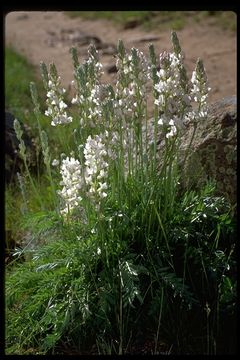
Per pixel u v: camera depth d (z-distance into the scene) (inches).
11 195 233.3
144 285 164.9
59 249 168.2
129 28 511.5
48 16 592.4
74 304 158.6
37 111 171.6
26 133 269.7
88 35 492.1
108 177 173.2
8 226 215.2
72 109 267.4
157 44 456.4
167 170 180.2
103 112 157.3
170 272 167.5
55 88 168.7
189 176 182.2
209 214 170.9
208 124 185.6
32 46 488.1
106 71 382.9
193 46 450.6
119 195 167.3
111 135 159.8
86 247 165.2
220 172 180.7
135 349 157.2
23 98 339.6
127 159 188.5
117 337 159.8
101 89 162.2
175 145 175.5
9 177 249.4
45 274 168.2
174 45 161.0
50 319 158.6
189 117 163.9
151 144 177.0
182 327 161.5
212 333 158.2
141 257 166.9
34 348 162.1
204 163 182.2
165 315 161.8
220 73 392.2
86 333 160.9
